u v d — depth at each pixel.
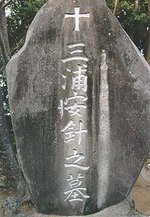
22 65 2.60
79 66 2.60
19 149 2.68
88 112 2.64
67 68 2.60
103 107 2.63
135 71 2.61
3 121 3.22
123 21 6.28
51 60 2.59
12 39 5.92
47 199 2.72
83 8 2.55
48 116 2.64
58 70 2.60
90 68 2.60
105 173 2.69
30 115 2.65
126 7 5.71
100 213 2.72
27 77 2.61
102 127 2.65
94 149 2.67
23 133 2.67
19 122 2.65
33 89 2.62
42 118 2.64
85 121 2.65
